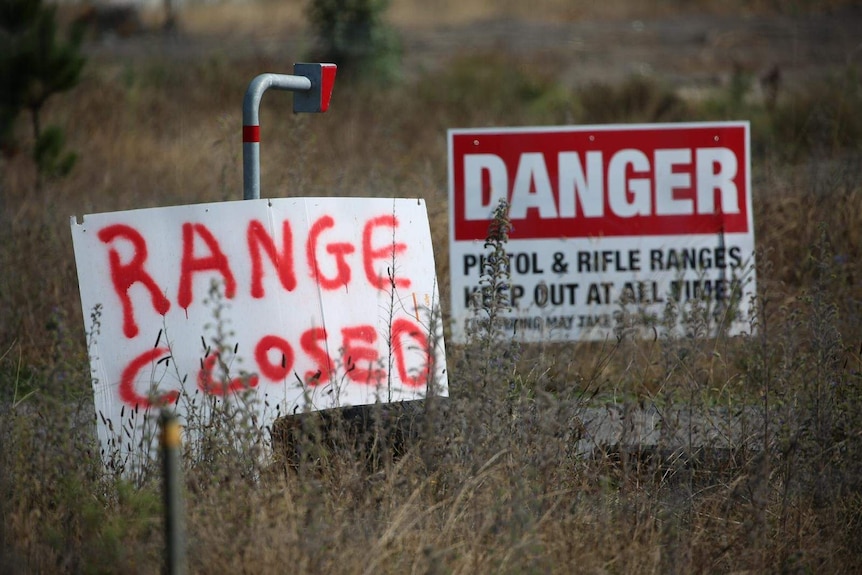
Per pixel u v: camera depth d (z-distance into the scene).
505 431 14.39
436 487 13.68
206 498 12.78
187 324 15.31
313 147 39.00
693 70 83.62
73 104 48.59
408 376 16.09
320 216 16.20
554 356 20.27
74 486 13.22
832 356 16.52
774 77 61.03
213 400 14.77
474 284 23.53
